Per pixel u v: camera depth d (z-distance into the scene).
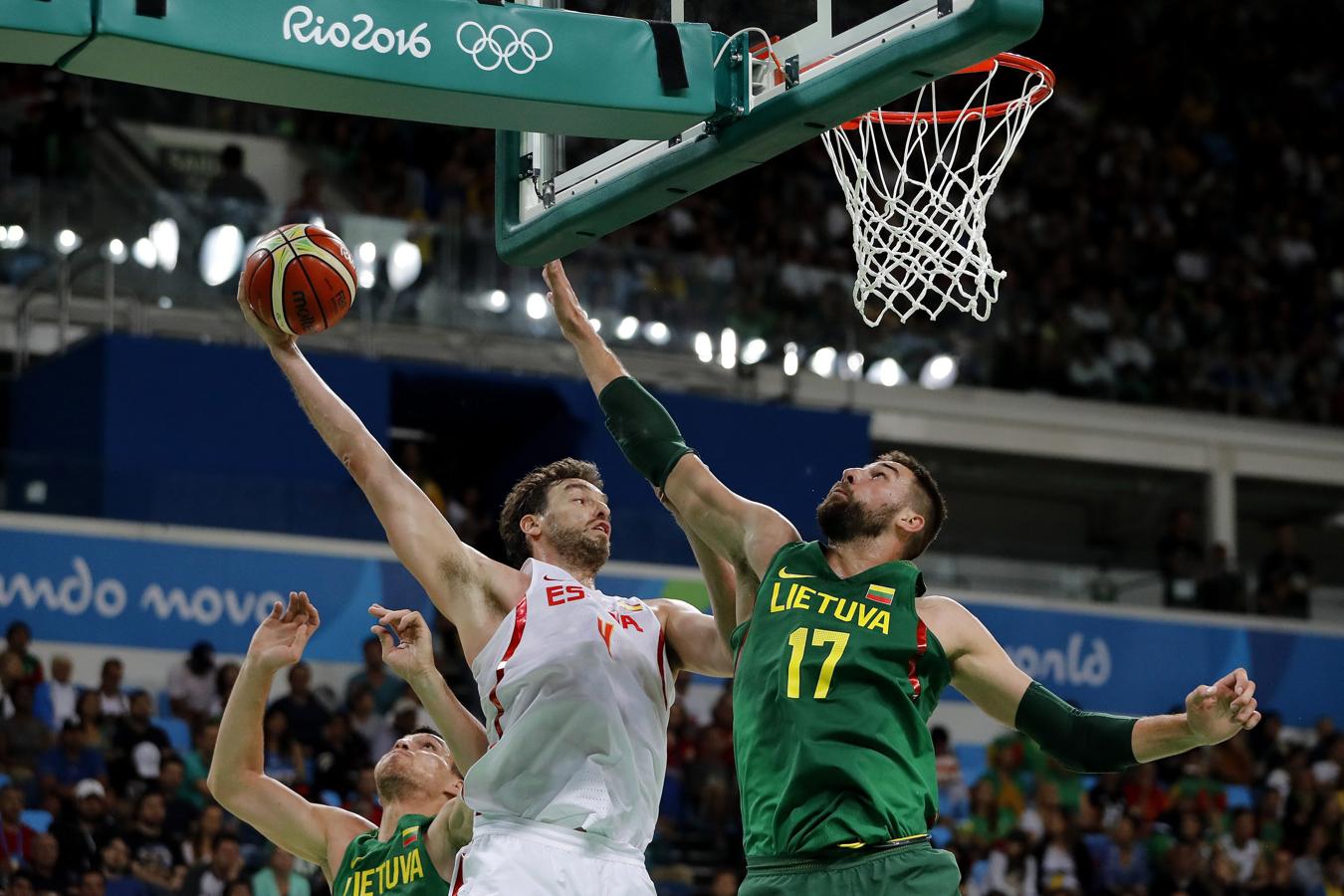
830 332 17.27
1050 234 20.42
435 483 17.02
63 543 14.14
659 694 4.47
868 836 3.87
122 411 15.04
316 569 14.89
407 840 5.21
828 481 16.84
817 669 4.01
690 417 16.41
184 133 17.86
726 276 16.88
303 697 13.17
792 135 4.74
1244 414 19.95
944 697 16.03
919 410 18.20
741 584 4.40
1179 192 21.77
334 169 18.41
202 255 15.66
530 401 16.41
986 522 20.42
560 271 4.77
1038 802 14.49
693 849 13.38
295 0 4.37
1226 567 17.47
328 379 15.45
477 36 4.55
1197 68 23.45
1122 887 13.84
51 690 13.02
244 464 15.40
